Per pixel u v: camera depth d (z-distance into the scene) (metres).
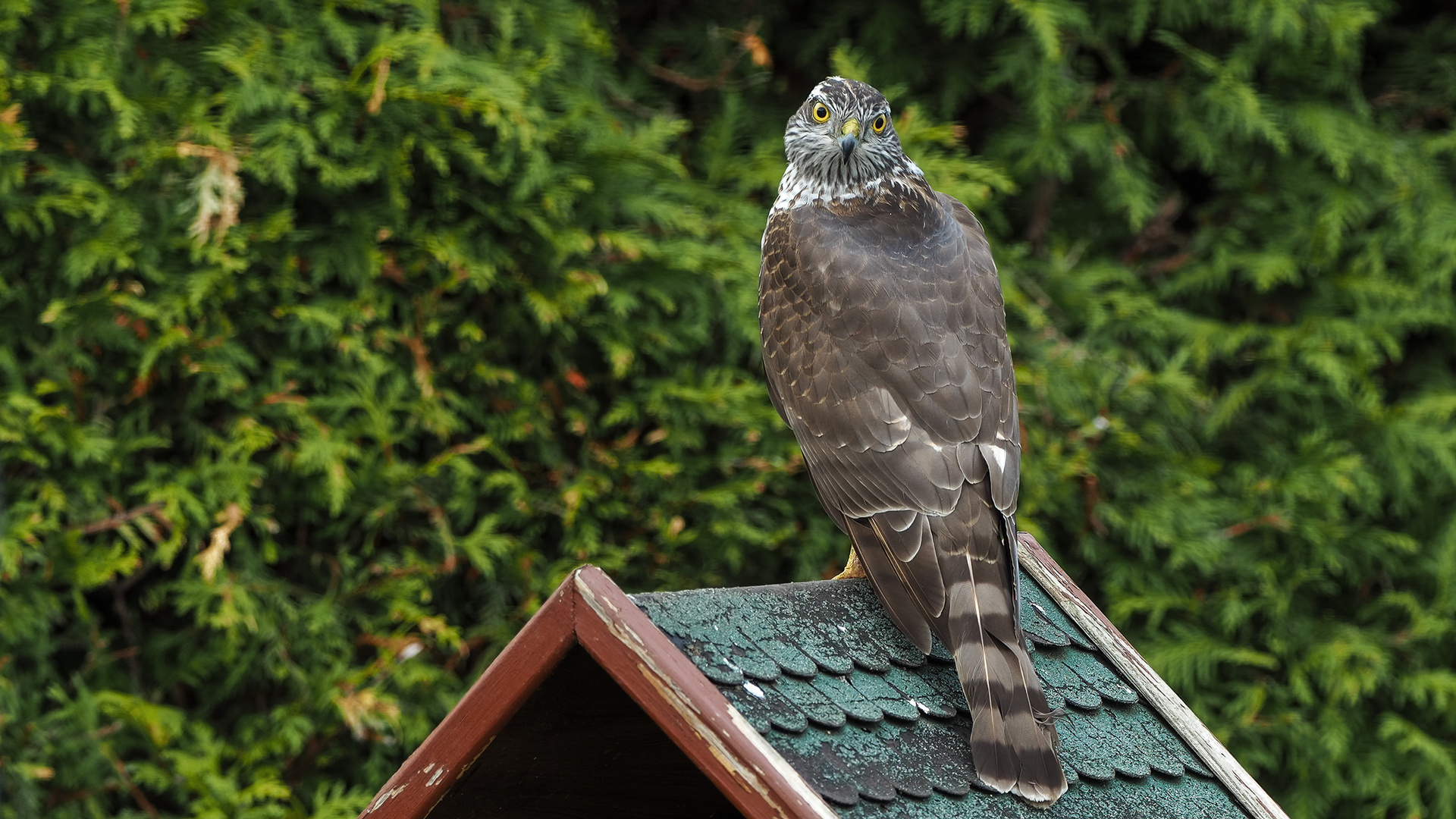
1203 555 9.20
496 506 8.66
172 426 8.00
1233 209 10.34
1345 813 9.94
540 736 4.32
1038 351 9.27
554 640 3.89
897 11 9.88
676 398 8.68
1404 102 10.53
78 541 7.55
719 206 9.16
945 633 4.41
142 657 8.15
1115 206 9.86
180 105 7.66
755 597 4.43
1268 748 9.62
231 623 7.57
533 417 8.47
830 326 5.68
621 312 8.38
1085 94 9.80
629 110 9.35
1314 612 10.07
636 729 4.46
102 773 7.81
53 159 7.64
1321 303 10.12
